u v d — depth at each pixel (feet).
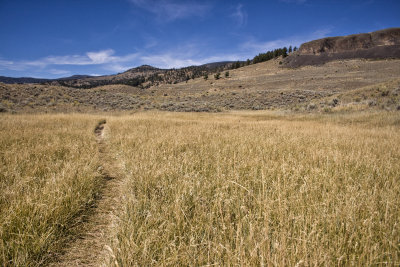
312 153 16.63
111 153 21.48
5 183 10.90
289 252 6.09
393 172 12.30
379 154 17.04
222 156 16.38
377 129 35.22
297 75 313.94
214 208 8.30
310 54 565.53
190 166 13.94
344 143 21.61
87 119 48.88
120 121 44.75
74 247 7.54
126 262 5.74
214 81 392.06
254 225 6.85
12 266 6.20
